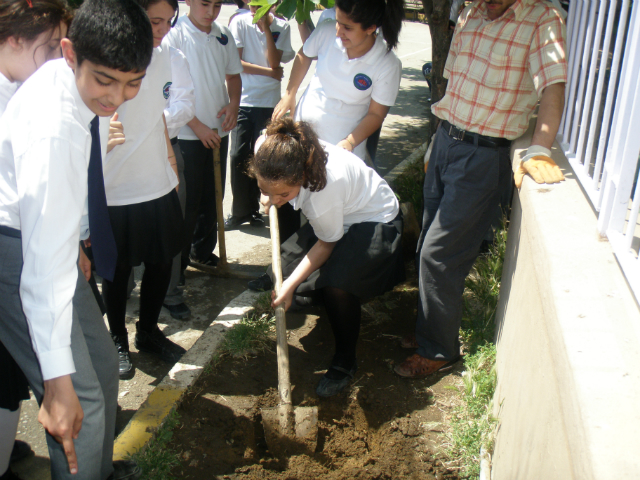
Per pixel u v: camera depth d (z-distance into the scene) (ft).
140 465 7.43
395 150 22.91
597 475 3.35
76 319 5.72
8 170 5.22
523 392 6.24
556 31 7.28
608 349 4.27
